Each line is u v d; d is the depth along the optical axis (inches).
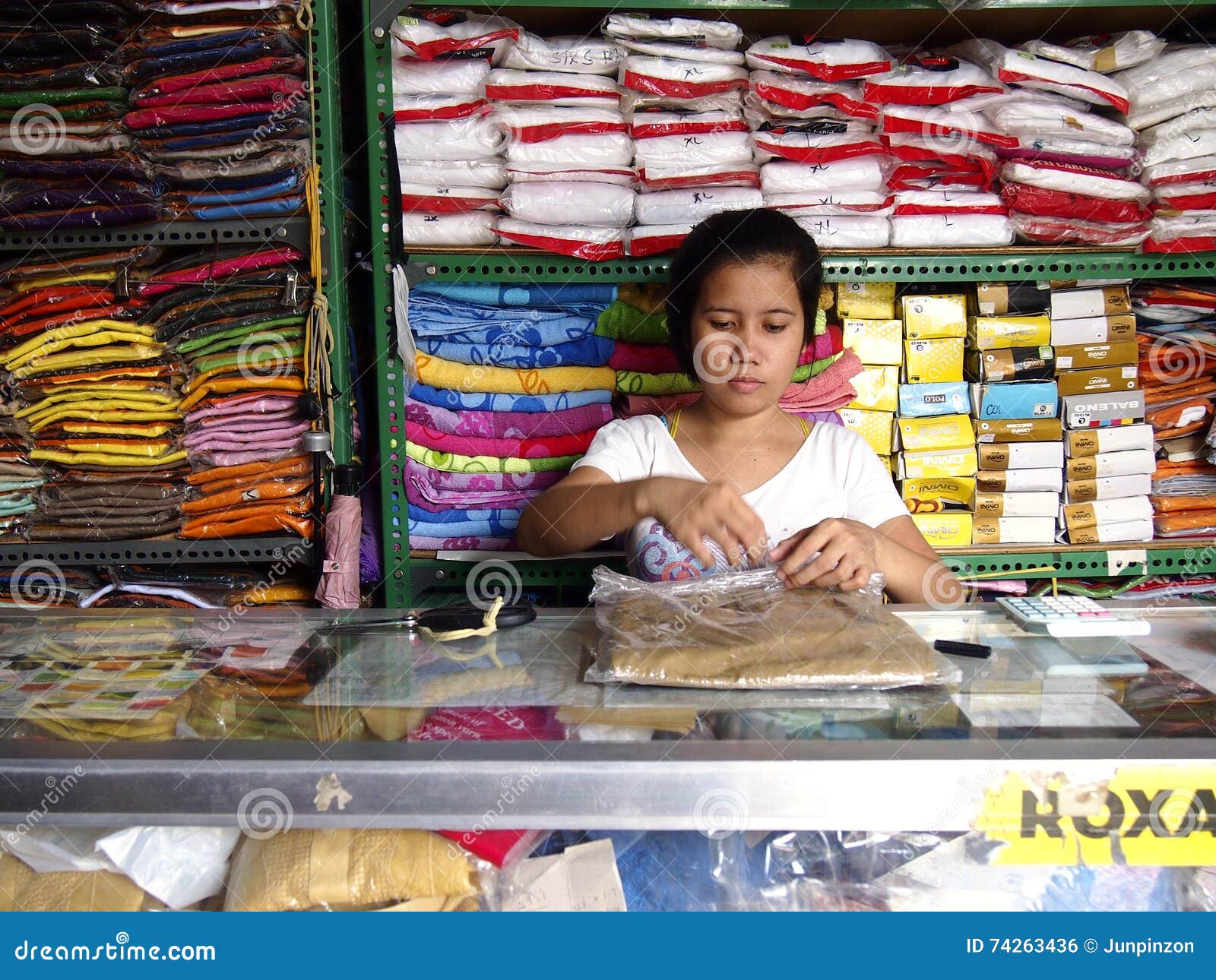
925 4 65.2
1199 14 68.4
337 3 69.7
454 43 64.7
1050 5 65.0
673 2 65.5
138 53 63.4
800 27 71.4
